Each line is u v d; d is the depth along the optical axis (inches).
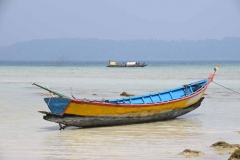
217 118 1200.8
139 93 1921.8
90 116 1001.5
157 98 1215.6
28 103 1513.3
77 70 5078.7
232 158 704.4
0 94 1851.6
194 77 3245.6
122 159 740.7
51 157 754.2
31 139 903.1
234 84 2476.6
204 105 1497.3
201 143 864.9
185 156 757.3
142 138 915.4
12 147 829.8
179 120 1171.9
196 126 1068.5
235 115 1254.9
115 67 6471.5
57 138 913.5
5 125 1068.5
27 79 3021.7
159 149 812.6
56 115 959.6
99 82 2696.9
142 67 6491.1
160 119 1146.7
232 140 896.9
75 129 1018.1
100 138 912.9
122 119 1056.8
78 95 1827.0
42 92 1959.9
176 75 3587.6
